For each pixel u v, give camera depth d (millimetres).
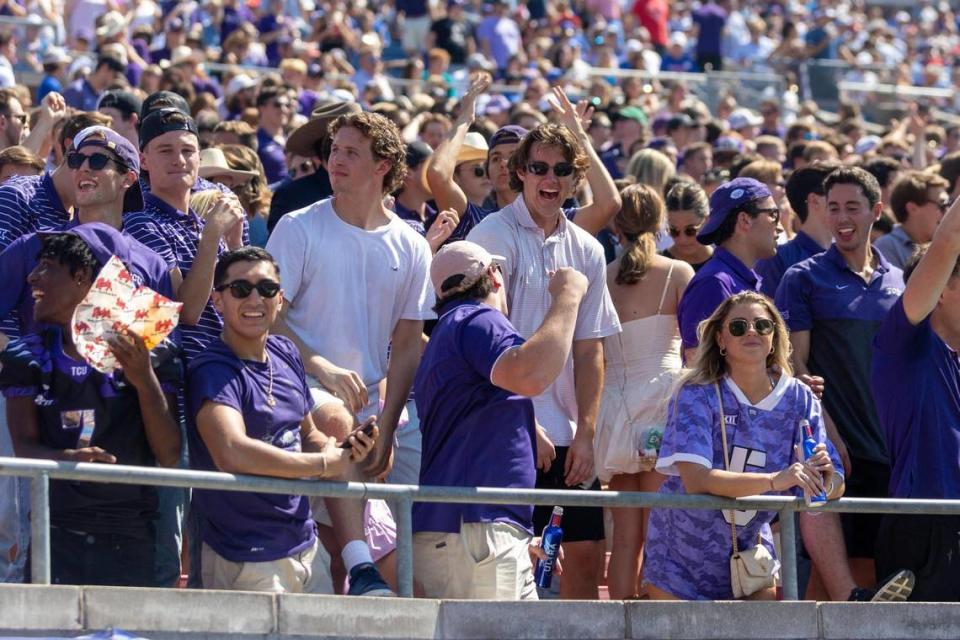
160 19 71188
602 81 67000
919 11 117562
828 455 23406
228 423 21672
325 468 21781
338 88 57688
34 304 22281
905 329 25391
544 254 27375
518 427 23359
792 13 101938
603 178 29484
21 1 66938
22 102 39438
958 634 24062
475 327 23172
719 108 78375
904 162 56000
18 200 25859
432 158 30781
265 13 73938
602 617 22625
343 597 21469
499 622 22219
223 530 22219
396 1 83062
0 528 25062
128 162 24516
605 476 28484
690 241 31625
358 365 25547
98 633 19938
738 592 23797
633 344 28672
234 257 22531
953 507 24109
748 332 23828
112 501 22000
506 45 82000
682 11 94688
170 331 21656
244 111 46562
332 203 26016
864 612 23766
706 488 23344
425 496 22062
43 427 21703
